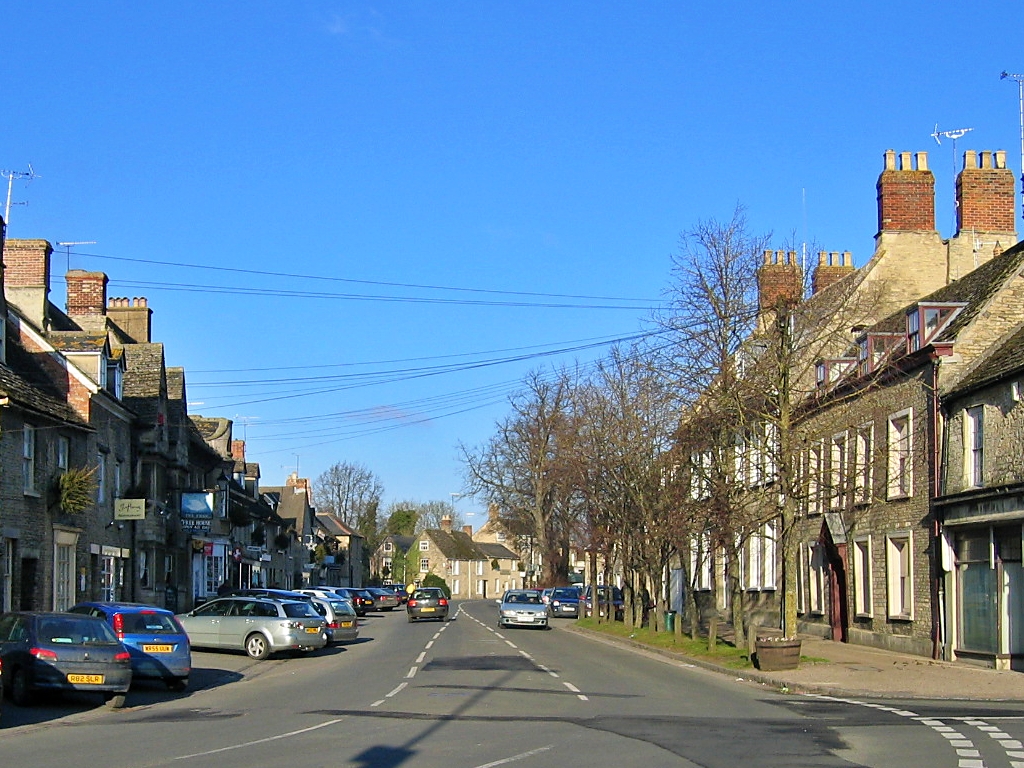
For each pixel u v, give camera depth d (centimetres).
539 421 7162
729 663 2711
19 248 3681
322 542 9869
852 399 3341
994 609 2502
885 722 1661
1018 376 2386
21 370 3309
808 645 3275
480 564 14262
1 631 1953
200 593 5119
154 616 2244
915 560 2902
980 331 2764
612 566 5269
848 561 3409
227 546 5588
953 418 2709
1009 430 2430
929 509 2825
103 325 4159
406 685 2289
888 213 3812
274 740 1454
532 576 8906
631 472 3722
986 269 3116
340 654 3384
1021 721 1672
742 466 2959
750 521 2870
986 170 3759
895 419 3056
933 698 2047
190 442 4706
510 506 7525
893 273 3766
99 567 3528
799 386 3534
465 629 4969
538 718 1703
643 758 1288
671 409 3447
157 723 1683
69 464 3247
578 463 4344
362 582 11694
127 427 3878
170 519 4331
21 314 3434
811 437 2666
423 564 13538
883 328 3447
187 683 2341
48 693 2041
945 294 3216
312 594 4203
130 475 3922
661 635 3753
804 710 1844
